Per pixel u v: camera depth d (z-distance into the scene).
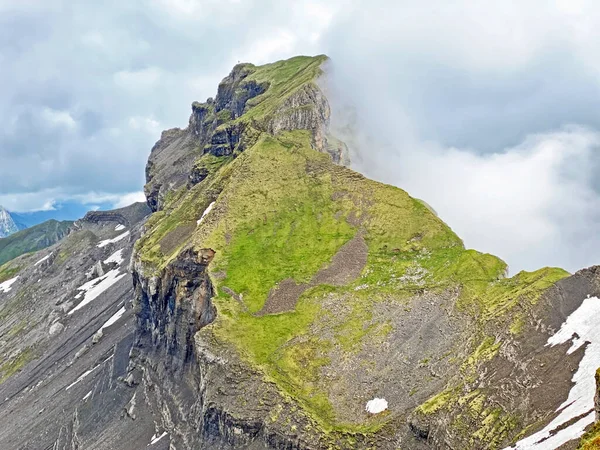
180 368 156.50
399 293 133.50
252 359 125.94
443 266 138.38
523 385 90.31
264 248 159.12
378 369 116.44
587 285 101.50
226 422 118.81
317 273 147.62
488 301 120.19
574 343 91.56
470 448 87.00
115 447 149.88
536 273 120.88
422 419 97.81
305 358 123.88
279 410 113.50
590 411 74.25
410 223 156.25
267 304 141.12
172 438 136.50
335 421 108.38
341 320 131.25
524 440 78.62
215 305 141.25
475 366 102.06
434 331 119.50
